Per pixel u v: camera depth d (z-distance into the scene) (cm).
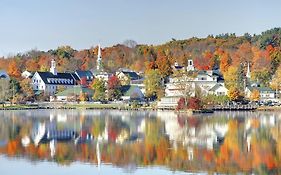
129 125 11194
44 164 5862
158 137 8506
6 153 6675
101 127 10688
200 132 9338
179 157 6284
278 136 8519
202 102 17312
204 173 5334
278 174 5262
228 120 12669
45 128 10475
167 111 18400
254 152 6656
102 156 6400
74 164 5862
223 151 6750
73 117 14388
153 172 5394
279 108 18550
